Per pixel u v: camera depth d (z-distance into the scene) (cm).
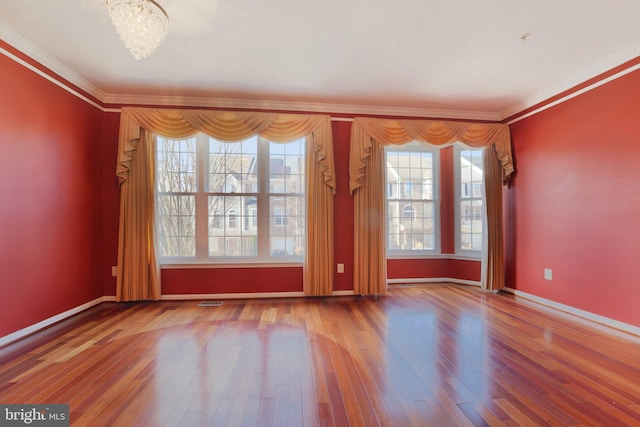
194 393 175
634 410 159
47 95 273
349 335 260
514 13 214
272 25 227
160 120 347
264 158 388
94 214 338
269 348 235
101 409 161
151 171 353
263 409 161
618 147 268
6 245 237
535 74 304
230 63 283
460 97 361
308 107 378
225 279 375
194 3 202
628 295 261
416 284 449
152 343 244
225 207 382
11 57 238
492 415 156
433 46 255
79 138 314
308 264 372
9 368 202
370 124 383
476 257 432
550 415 156
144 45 185
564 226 319
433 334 262
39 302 267
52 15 215
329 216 376
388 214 457
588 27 228
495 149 396
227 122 355
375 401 168
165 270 367
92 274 335
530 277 364
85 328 275
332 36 241
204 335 261
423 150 464
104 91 343
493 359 216
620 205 266
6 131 236
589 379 190
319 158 372
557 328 274
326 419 153
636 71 255
